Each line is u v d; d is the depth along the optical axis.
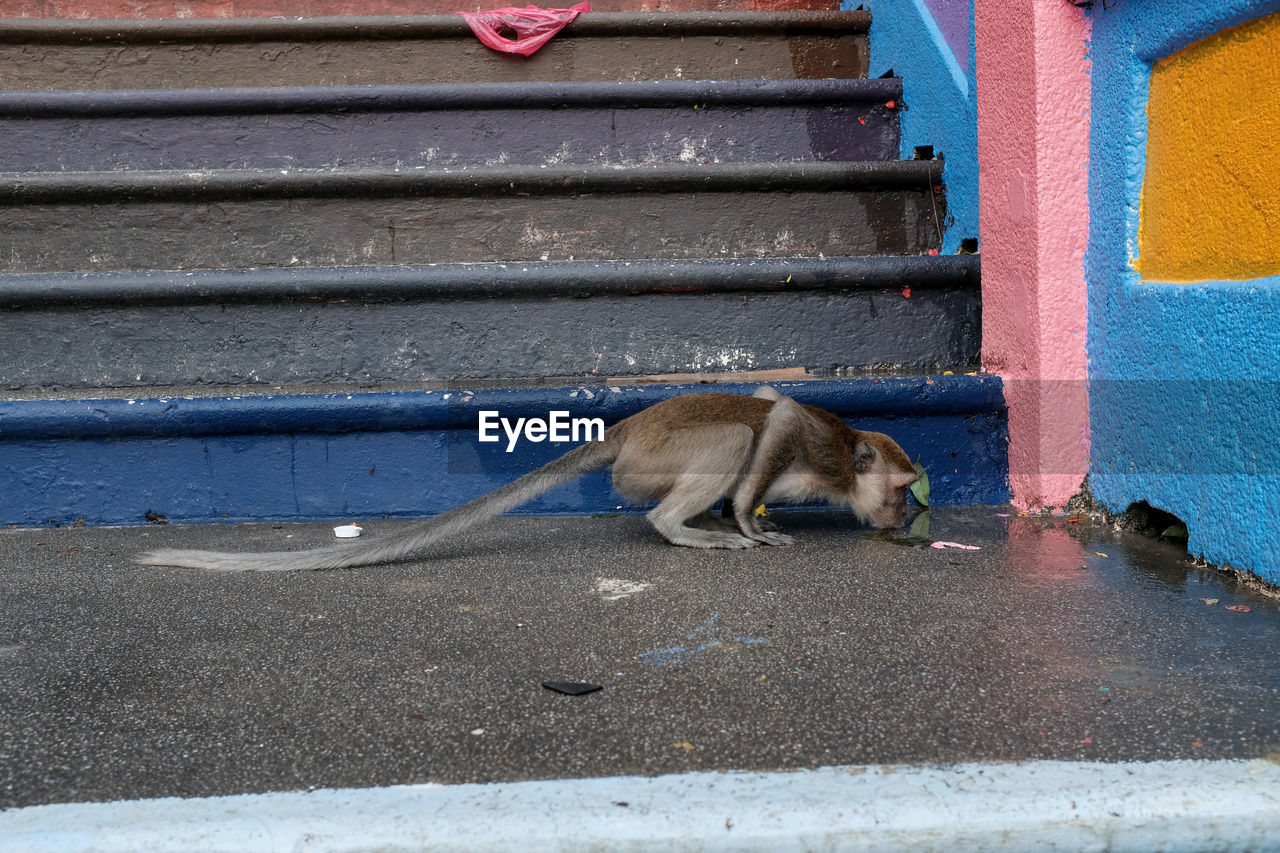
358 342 3.68
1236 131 2.58
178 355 3.64
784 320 3.77
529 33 4.67
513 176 3.97
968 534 3.14
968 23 3.85
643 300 3.74
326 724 1.72
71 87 4.50
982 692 1.82
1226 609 2.31
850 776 1.49
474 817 1.39
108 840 1.35
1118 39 3.07
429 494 3.49
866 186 4.11
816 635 2.17
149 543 3.18
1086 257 3.28
